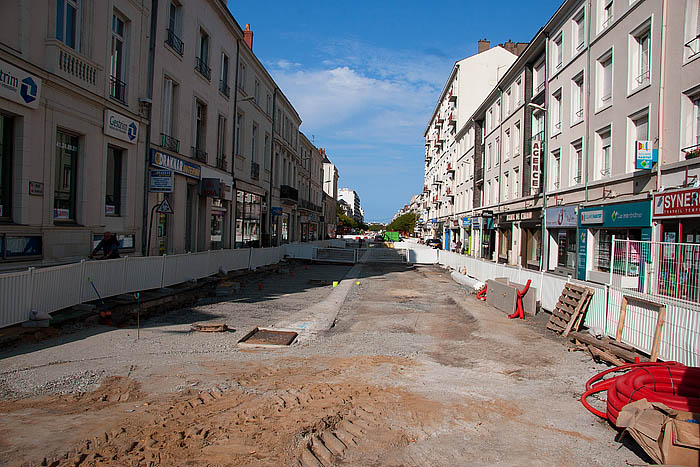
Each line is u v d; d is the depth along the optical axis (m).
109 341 7.22
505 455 3.98
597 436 4.45
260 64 26.55
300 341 8.41
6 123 8.76
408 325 10.30
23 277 6.94
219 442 3.88
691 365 6.21
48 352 6.37
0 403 4.59
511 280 14.10
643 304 7.35
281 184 35.16
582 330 9.18
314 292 15.85
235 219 23.12
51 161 9.68
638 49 15.06
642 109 14.38
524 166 25.33
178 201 16.14
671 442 3.56
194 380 5.68
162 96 14.73
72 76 10.18
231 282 15.66
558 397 5.60
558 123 21.36
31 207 9.17
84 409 4.54
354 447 4.01
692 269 7.98
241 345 7.73
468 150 41.03
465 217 40.56
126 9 12.41
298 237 43.91
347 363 6.92
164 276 11.84
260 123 27.77
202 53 18.80
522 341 8.73
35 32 9.11
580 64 18.77
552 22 21.31
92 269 8.83
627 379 5.25
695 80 12.09
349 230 112.69
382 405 5.07
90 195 11.11
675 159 12.75
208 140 18.98
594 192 17.42
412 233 100.75
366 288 17.66
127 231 12.81
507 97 29.39
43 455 3.47
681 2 12.65
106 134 11.60
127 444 3.76
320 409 4.80
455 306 13.35
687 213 11.73
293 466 3.54
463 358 7.47
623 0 15.62
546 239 21.81
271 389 5.48
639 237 14.71
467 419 4.78
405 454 3.93
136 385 5.37
